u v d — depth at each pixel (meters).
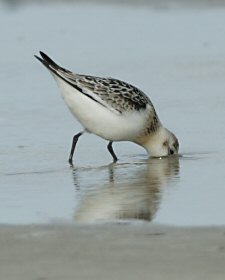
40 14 29.50
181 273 8.54
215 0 29.45
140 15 28.59
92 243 9.67
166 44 24.84
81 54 23.97
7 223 10.77
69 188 13.00
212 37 25.33
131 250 9.35
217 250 9.25
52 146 15.89
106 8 29.94
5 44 25.45
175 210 11.43
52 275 8.58
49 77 21.20
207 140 16.09
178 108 18.11
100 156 15.41
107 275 8.54
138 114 15.26
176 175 13.76
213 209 11.42
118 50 24.30
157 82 20.48
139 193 12.56
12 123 17.34
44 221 10.90
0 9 30.39
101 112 14.97
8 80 21.05
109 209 11.59
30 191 12.80
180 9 28.95
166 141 15.44
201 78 20.72
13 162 14.82
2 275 8.62
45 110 18.27
